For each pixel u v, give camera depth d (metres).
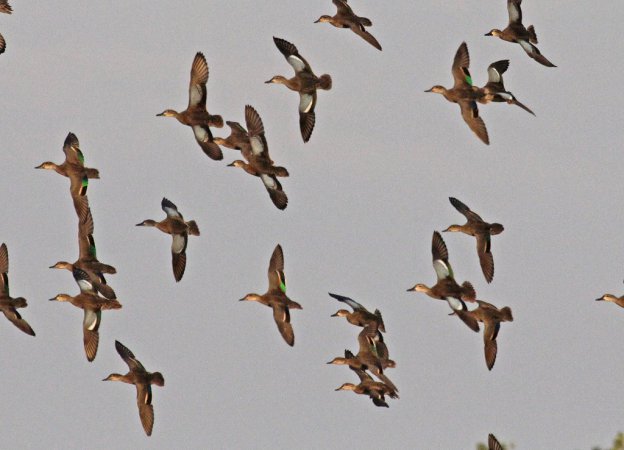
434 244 39.88
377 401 40.47
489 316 39.06
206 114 40.41
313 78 39.97
